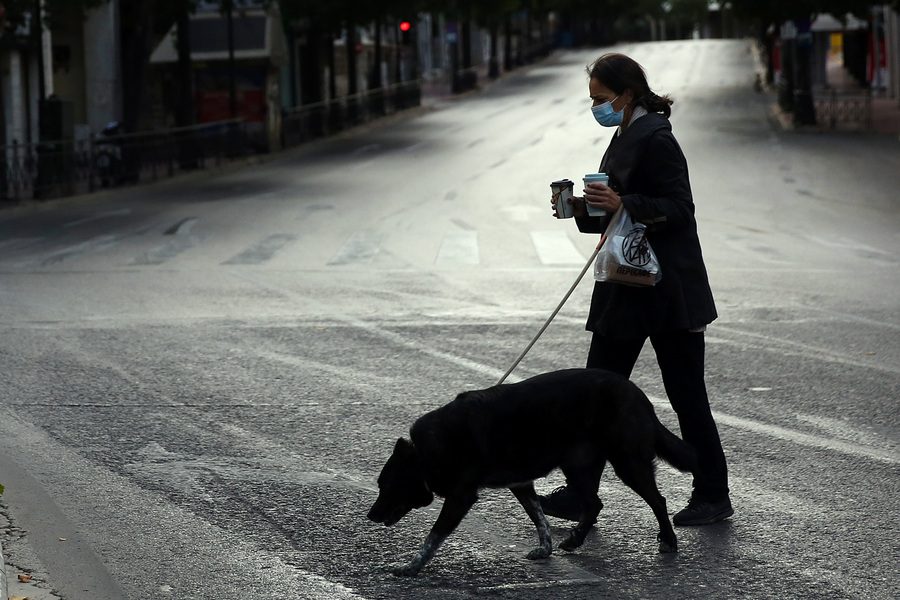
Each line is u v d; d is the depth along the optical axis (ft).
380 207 88.12
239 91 160.76
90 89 163.63
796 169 110.52
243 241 69.21
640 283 19.57
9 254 64.18
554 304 46.96
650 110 20.04
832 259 60.64
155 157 120.47
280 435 27.53
